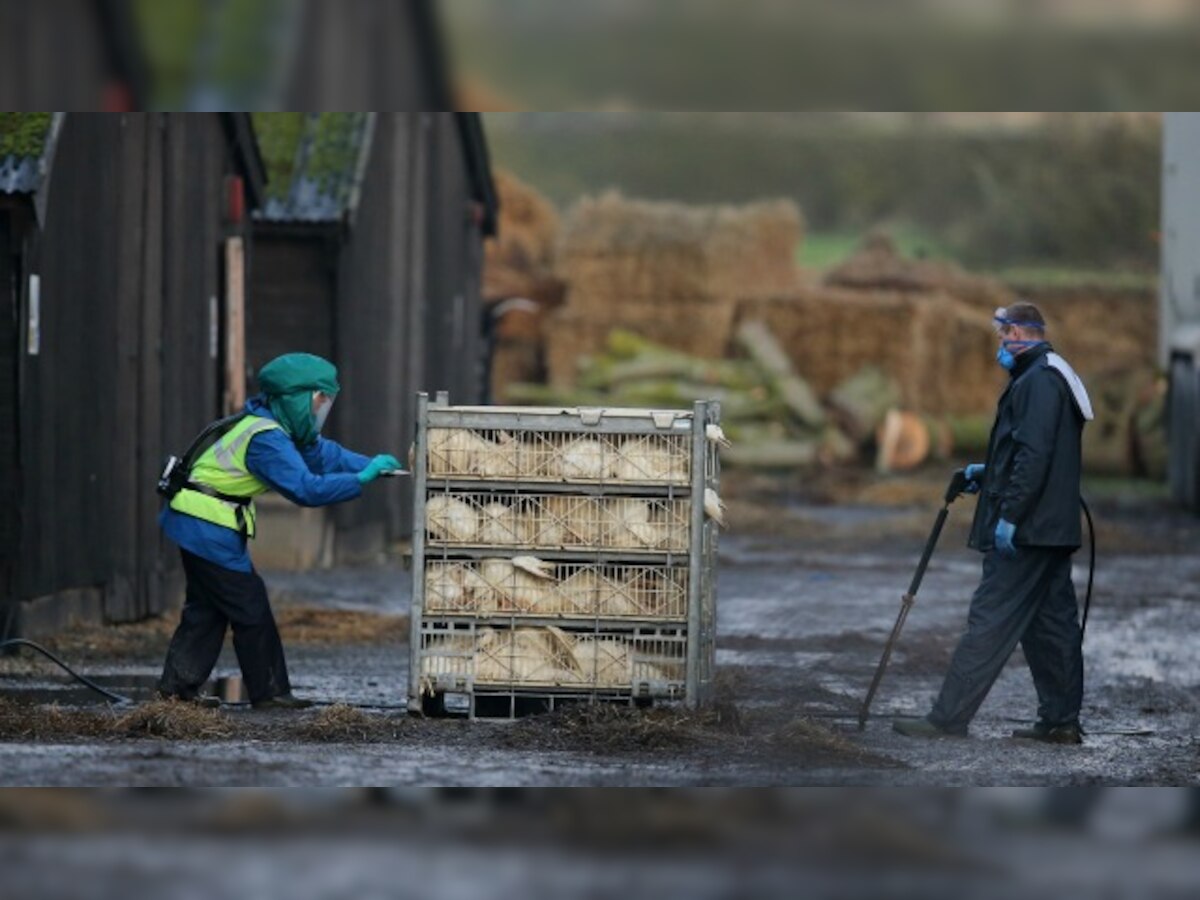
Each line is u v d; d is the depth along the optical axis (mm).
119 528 58344
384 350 85938
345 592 69000
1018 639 41250
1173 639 59625
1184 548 91875
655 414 40625
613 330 156375
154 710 38969
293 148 79438
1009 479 41281
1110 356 169125
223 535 42188
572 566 40812
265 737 38469
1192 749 40625
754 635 58094
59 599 53875
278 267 78438
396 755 36344
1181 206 121812
